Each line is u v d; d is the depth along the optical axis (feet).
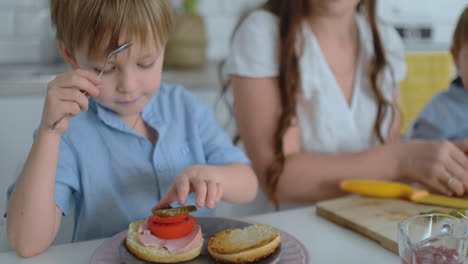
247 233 2.14
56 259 2.21
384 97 4.13
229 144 3.29
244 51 3.90
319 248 2.29
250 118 3.82
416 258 1.82
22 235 2.20
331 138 4.00
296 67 3.80
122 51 2.37
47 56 7.00
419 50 7.84
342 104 3.97
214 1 8.07
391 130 4.29
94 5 2.34
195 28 6.89
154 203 2.98
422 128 4.96
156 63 2.55
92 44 2.37
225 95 5.08
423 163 3.18
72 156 2.83
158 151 3.01
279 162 3.57
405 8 9.04
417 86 6.73
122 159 2.95
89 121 2.95
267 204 4.11
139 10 2.37
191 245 2.02
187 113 3.30
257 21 3.99
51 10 2.67
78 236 2.91
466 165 3.08
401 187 2.91
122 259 2.02
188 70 6.76
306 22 3.98
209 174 2.52
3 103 5.13
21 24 6.84
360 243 2.34
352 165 3.46
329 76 3.93
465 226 1.91
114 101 2.54
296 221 2.64
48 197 2.26
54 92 2.17
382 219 2.51
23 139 4.92
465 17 4.69
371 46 4.11
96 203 2.87
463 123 4.70
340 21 4.03
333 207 2.71
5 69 6.24
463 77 4.77
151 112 3.16
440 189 3.05
